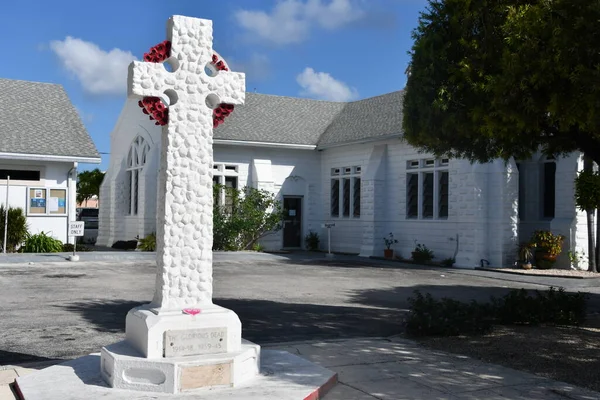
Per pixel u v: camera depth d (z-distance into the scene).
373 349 8.57
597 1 7.41
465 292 15.69
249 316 11.41
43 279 16.25
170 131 6.64
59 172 25.72
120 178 30.41
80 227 20.95
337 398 6.26
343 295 14.73
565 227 21.11
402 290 15.94
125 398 5.77
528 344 8.95
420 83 9.95
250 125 29.19
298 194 29.72
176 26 6.72
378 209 26.25
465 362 7.87
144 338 6.18
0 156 24.02
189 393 5.96
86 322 10.41
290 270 20.31
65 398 5.73
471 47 9.45
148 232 26.92
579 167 20.98
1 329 9.77
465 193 22.09
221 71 6.95
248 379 6.47
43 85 29.62
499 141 10.20
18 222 23.86
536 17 8.12
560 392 6.56
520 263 21.19
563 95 7.95
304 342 9.03
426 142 10.35
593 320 11.47
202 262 6.70
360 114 30.41
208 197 6.77
